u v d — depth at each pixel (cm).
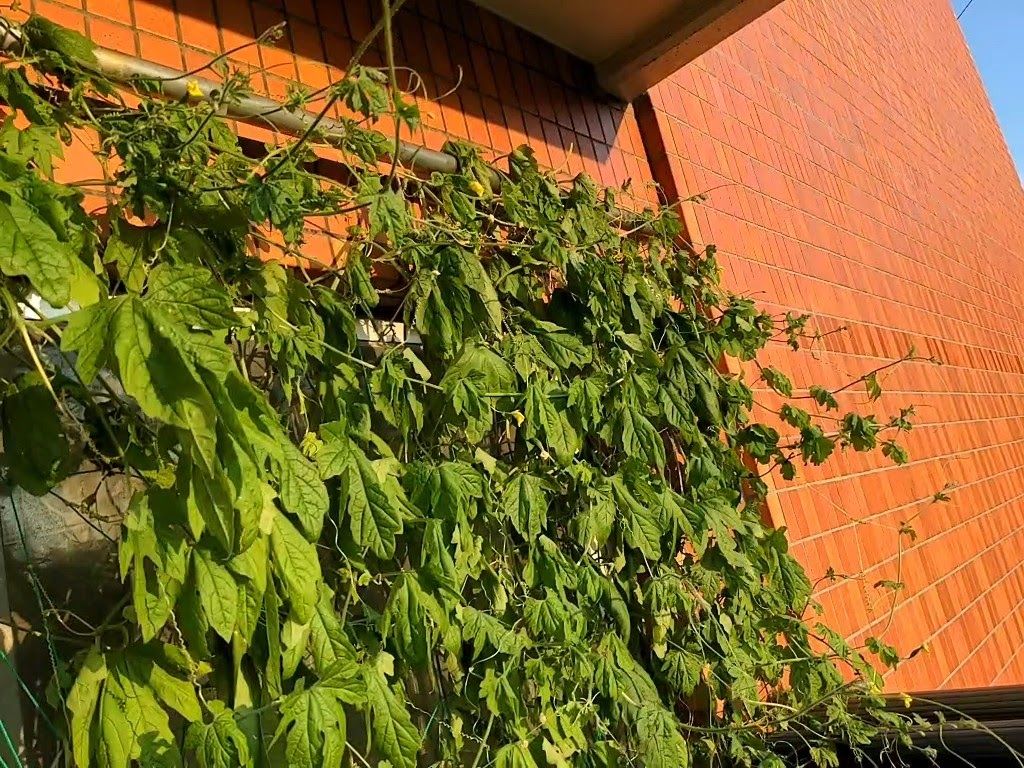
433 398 146
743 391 214
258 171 133
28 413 96
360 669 105
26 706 109
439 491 126
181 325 84
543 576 145
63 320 85
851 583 280
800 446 222
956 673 326
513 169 188
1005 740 175
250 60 156
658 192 258
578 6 218
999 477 486
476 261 151
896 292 445
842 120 471
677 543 187
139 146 112
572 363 169
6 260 75
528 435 147
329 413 129
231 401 87
